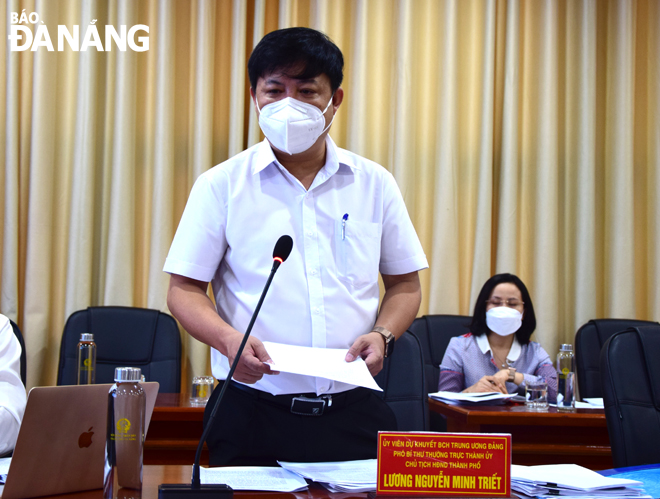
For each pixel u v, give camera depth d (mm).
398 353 1953
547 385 2566
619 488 1001
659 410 1445
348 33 3316
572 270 3400
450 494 902
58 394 904
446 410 2232
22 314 3098
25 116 3123
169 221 3131
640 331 1498
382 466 901
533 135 3393
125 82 3105
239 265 1279
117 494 852
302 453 1214
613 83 3436
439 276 3225
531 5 3416
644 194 3484
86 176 3076
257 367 1029
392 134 3322
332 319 1278
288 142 1242
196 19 3225
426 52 3355
